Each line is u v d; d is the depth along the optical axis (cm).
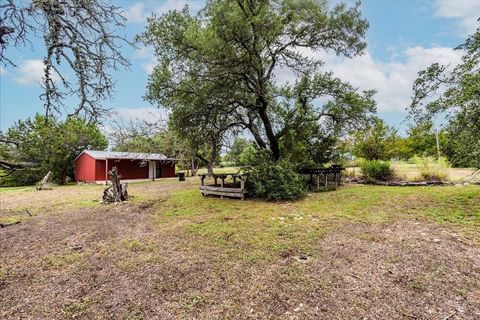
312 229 509
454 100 567
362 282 305
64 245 485
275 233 493
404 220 548
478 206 615
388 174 1227
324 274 328
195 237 495
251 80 920
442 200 714
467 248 388
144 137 1797
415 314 245
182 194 1097
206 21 767
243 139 1421
